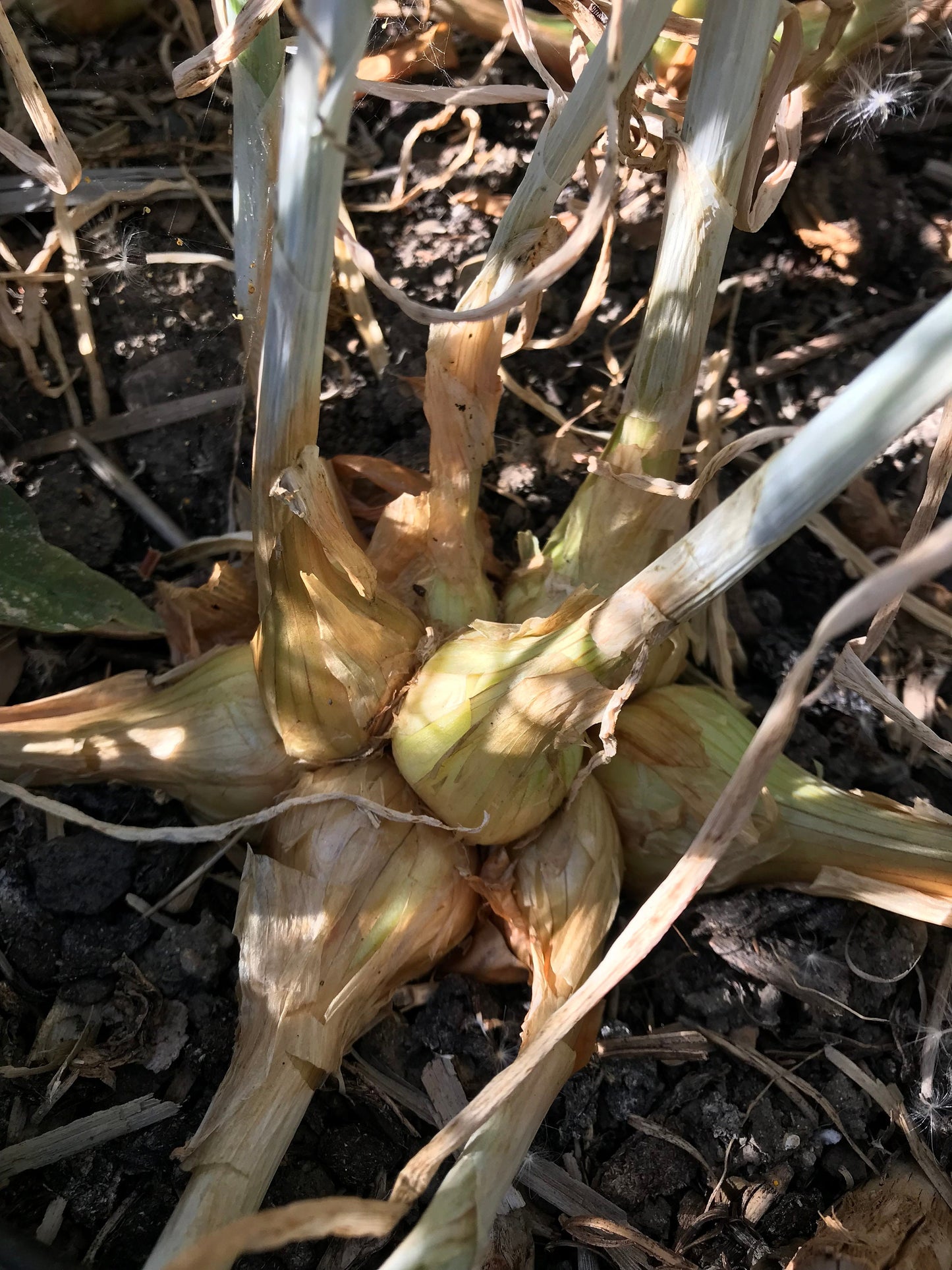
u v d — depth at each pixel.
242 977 0.24
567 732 0.22
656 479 0.25
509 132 0.39
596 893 0.25
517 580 0.28
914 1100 0.28
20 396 0.34
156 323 0.35
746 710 0.31
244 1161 0.22
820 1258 0.25
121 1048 0.26
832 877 0.27
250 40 0.23
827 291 0.39
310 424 0.21
